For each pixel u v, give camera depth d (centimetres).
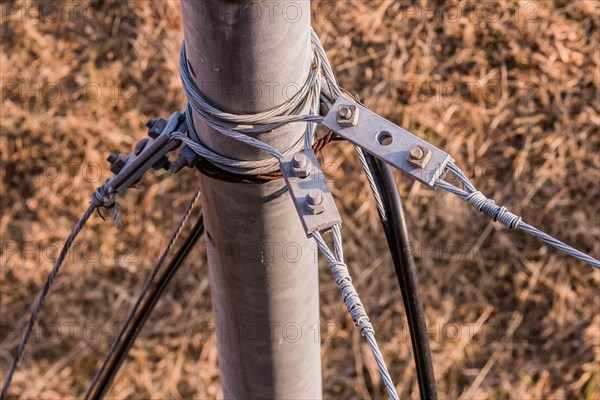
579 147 364
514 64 370
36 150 371
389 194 166
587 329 349
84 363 366
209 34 118
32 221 372
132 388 359
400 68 368
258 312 163
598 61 366
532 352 355
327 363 357
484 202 128
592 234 356
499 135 366
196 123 137
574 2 372
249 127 130
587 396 347
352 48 374
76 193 369
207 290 365
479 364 356
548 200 360
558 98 365
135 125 372
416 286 173
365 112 132
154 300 207
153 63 375
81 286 370
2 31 383
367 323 125
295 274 157
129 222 369
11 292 370
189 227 366
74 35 382
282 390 180
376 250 362
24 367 365
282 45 121
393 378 354
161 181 367
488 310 358
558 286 354
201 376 361
